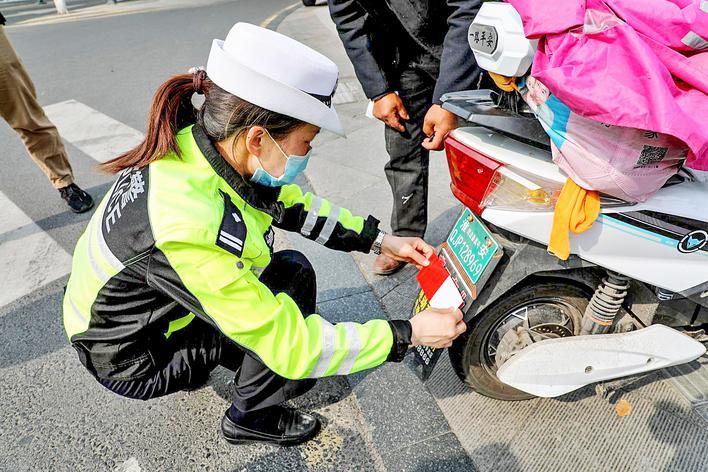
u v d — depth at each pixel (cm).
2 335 225
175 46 781
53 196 342
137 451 172
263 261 125
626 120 93
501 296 148
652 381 182
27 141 292
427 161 224
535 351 146
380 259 240
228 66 102
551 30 96
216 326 117
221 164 113
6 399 193
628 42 92
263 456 168
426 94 202
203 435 176
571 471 155
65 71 662
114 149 407
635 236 127
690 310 163
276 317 117
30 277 263
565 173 120
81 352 133
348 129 407
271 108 103
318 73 105
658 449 160
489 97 146
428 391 184
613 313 146
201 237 106
